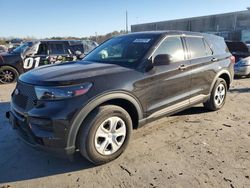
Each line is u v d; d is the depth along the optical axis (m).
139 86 3.77
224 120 5.30
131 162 3.65
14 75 9.94
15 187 3.13
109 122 3.52
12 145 4.21
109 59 4.35
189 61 4.74
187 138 4.42
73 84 3.22
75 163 3.64
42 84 3.26
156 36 4.39
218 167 3.49
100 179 3.27
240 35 36.38
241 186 3.09
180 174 3.34
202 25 45.53
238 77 11.07
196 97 5.02
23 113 3.33
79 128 3.29
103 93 3.36
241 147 4.07
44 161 3.71
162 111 4.25
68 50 10.70
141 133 4.61
